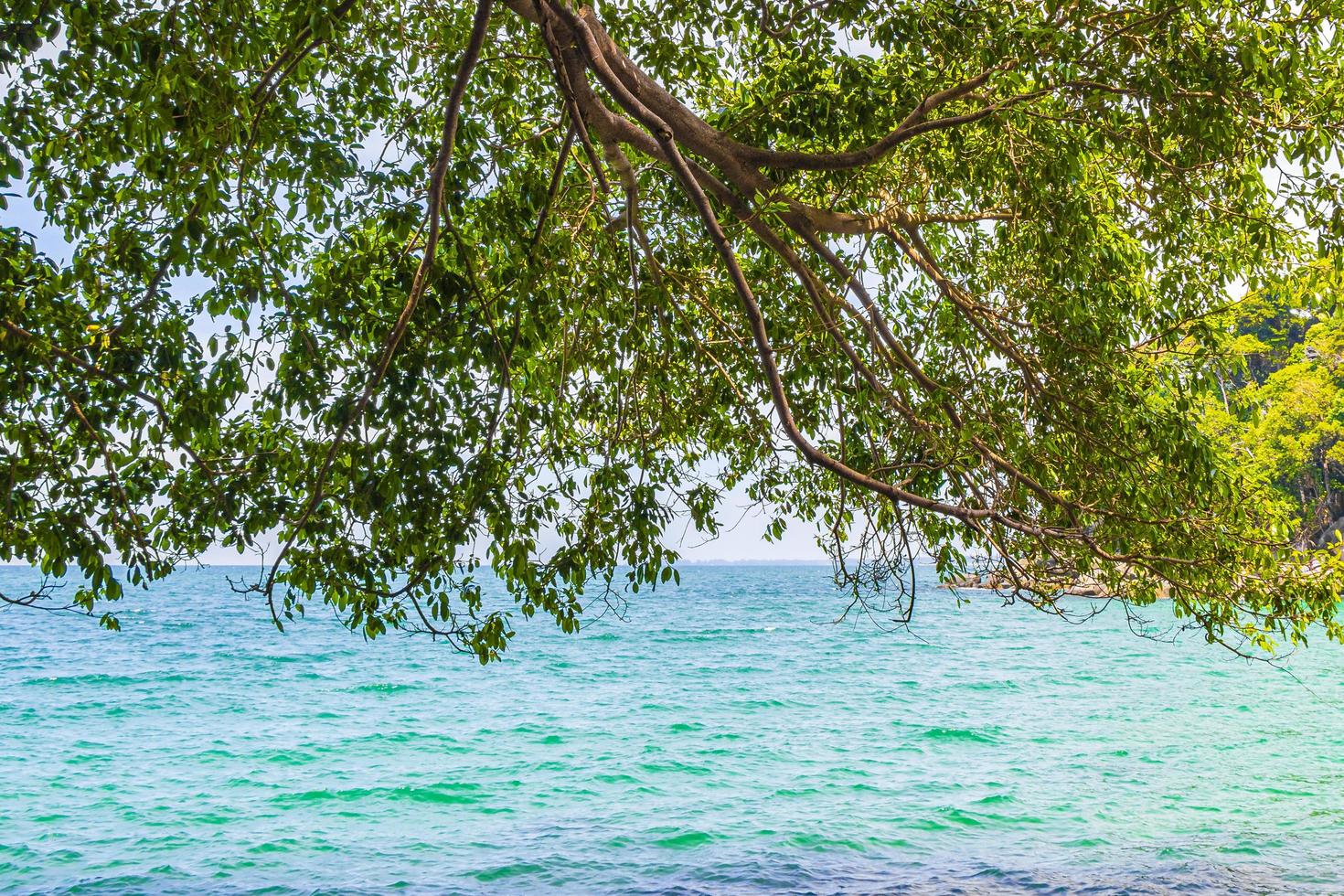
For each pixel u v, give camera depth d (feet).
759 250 31.65
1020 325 28.68
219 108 17.47
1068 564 25.95
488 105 23.49
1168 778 55.57
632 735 70.85
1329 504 175.42
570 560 23.16
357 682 104.12
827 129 24.81
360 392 20.07
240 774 58.80
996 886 38.01
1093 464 27.99
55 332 19.75
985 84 24.34
